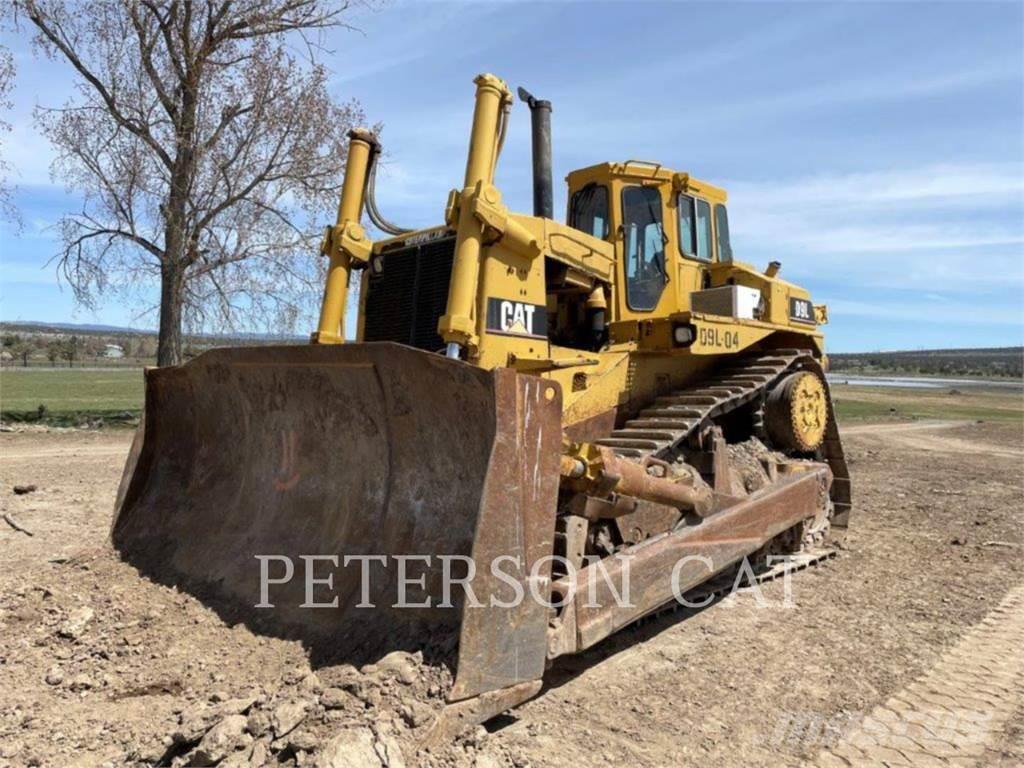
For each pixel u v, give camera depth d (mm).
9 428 17609
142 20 16719
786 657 4875
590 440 5629
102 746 3273
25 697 3662
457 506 3844
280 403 4938
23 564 6141
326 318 5992
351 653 3715
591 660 4766
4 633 4316
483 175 4965
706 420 6055
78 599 4691
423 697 3256
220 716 3162
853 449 19188
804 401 7410
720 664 4742
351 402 4445
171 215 17203
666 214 6621
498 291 5020
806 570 7051
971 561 7461
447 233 5242
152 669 3900
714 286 7312
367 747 2912
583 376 5625
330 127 17953
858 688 4406
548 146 6242
